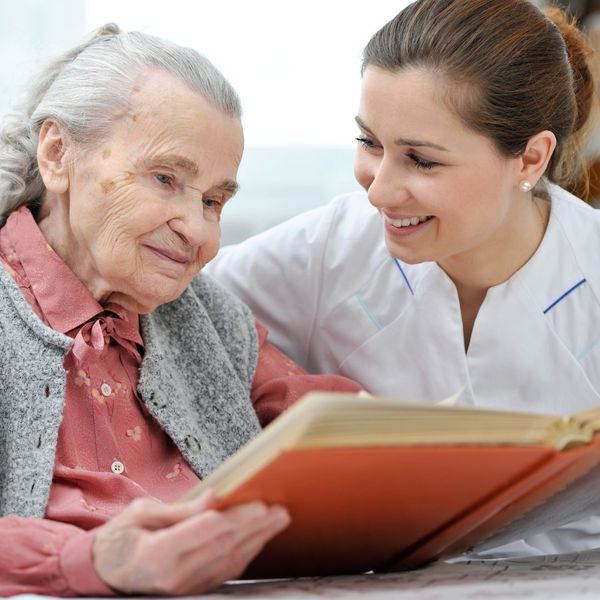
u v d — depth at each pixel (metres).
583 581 1.33
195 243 1.60
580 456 1.21
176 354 1.81
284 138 3.40
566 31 2.02
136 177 1.57
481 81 1.70
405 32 1.73
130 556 1.19
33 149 1.71
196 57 1.65
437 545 1.40
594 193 2.62
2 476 1.52
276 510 1.13
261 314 2.19
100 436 1.61
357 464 1.06
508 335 2.00
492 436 1.12
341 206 2.19
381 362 2.09
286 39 3.30
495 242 1.95
